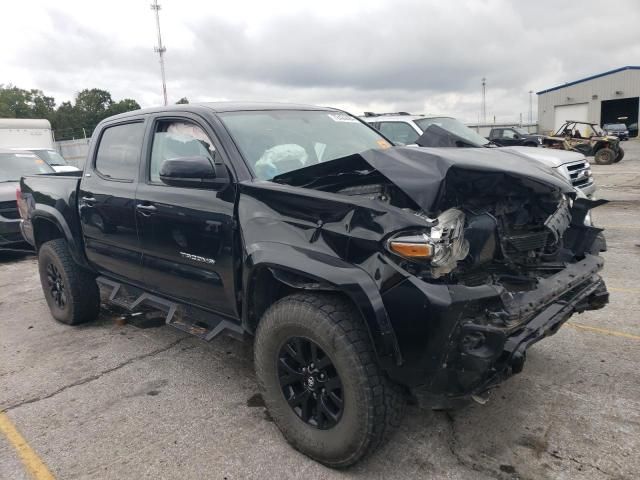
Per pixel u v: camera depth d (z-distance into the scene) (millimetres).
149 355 4441
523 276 2979
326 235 2678
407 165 2680
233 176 3217
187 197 3457
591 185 8398
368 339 2586
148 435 3221
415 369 2453
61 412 3553
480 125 30344
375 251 2510
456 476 2713
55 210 4898
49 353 4590
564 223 3254
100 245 4484
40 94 102000
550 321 2703
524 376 3693
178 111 3814
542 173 3070
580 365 3820
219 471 2842
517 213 3188
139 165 4023
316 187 3090
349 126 4281
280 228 2871
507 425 3127
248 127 3588
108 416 3467
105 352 4543
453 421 3203
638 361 3836
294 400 2906
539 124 49750
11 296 6570
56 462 2994
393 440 3041
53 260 5055
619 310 4836
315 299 2717
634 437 2939
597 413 3197
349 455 2676
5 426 3404
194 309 3740
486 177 2783
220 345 4609
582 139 20891
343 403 2635
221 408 3510
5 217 8531
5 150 10422
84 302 5078
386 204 2600
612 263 6406
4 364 4410
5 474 2912
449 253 2539
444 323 2363
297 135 3789
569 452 2848
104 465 2943
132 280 4301
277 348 2895
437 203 2537
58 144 31094
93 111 99312
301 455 2949
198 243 3389
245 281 3043
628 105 45875
